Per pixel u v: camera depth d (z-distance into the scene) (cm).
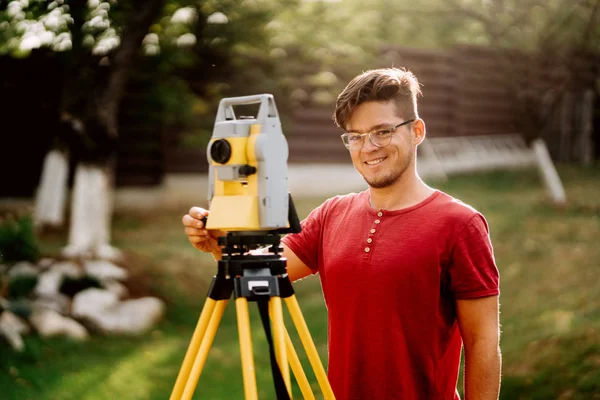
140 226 974
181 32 708
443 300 226
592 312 527
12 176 1047
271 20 757
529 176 1275
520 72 1039
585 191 1109
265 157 213
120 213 1053
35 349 544
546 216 923
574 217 914
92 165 739
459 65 1352
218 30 742
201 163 1170
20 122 928
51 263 681
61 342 574
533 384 440
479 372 220
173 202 1141
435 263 221
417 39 1287
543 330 508
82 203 733
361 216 238
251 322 664
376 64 1177
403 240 226
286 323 649
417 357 223
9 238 655
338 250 236
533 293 619
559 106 1453
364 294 227
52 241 871
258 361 561
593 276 632
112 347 582
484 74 1350
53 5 550
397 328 223
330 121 1250
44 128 934
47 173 971
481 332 221
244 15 743
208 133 910
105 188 745
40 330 584
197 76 905
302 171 1226
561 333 486
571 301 569
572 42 973
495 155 1383
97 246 728
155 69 793
